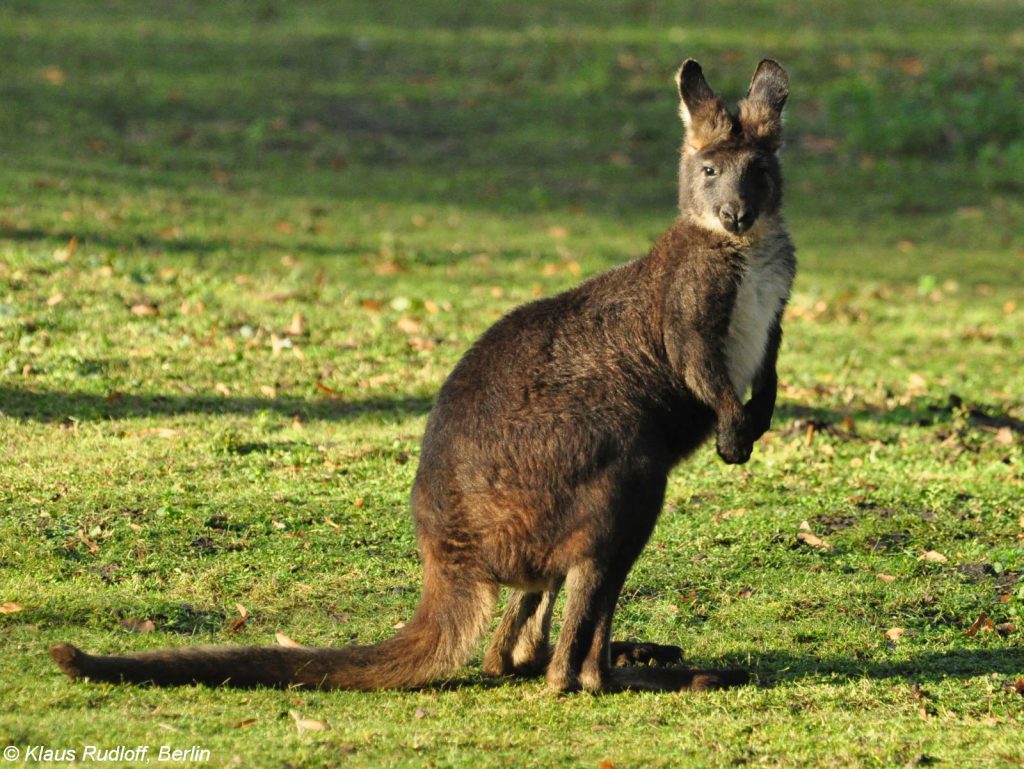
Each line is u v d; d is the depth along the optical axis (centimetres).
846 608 1892
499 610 1889
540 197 4994
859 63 6619
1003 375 3356
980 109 6044
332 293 3519
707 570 2005
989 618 1862
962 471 2500
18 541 1897
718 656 1739
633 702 1566
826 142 5922
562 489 1544
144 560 1889
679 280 1730
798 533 2144
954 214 5269
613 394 1605
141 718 1409
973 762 1402
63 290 3200
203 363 2867
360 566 1934
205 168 4859
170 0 6975
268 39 6481
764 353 1812
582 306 1684
